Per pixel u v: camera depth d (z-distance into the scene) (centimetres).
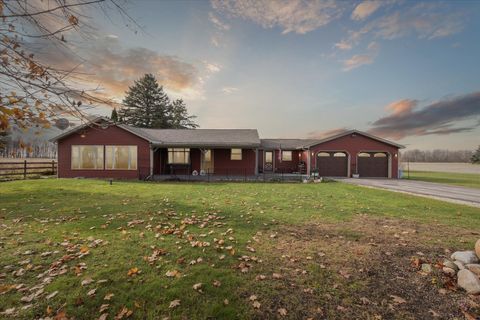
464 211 667
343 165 2009
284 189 1171
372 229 495
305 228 501
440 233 466
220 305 239
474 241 417
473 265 299
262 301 248
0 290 258
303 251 377
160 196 910
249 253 368
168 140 1805
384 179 1805
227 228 496
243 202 793
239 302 245
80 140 1669
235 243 409
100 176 1673
